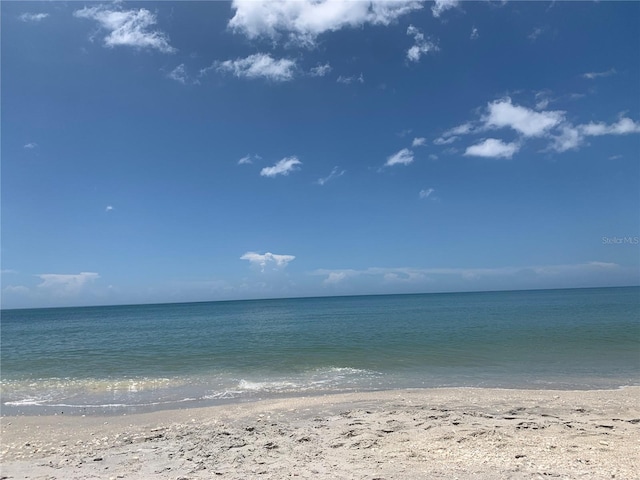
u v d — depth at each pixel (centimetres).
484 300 12925
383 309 9400
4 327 6988
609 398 1295
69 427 1177
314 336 3575
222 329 4978
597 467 700
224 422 1171
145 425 1178
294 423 1118
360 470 725
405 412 1169
